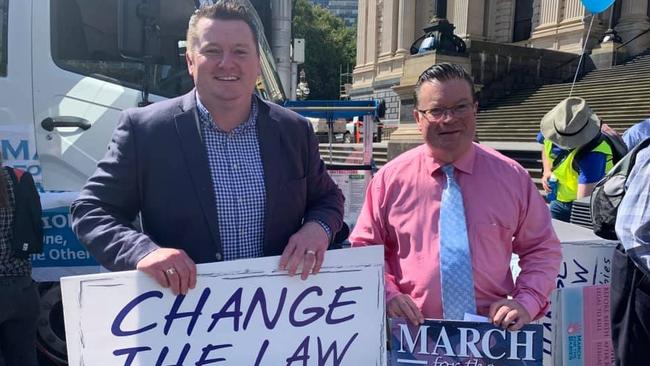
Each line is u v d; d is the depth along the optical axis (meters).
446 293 1.96
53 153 3.20
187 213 1.73
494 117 16.12
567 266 2.50
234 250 1.78
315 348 1.81
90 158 3.21
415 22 30.69
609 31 19.06
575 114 4.07
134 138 1.72
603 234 2.42
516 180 2.02
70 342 1.61
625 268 2.15
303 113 4.59
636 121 12.16
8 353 2.71
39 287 3.27
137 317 1.65
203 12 1.75
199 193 1.73
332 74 53.94
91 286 1.61
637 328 2.10
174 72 3.35
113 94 3.25
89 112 3.23
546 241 2.04
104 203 1.71
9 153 3.14
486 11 26.72
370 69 34.03
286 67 5.51
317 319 1.80
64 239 3.04
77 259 3.06
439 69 2.00
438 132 1.96
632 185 1.98
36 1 3.18
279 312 1.77
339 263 1.82
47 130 3.19
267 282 1.74
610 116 12.88
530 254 2.05
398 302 1.93
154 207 1.75
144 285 1.64
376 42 33.81
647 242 1.91
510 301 1.87
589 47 20.33
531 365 1.83
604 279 2.50
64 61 3.23
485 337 1.85
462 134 1.96
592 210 2.46
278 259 1.75
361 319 1.84
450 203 2.00
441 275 1.97
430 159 2.06
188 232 1.75
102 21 3.25
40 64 3.19
